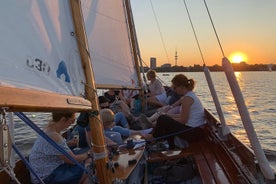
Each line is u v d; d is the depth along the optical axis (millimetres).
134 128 6027
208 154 4367
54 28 2012
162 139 5105
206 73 3963
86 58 2262
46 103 1530
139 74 6316
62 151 2182
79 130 4285
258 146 2662
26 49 1745
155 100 8625
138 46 7879
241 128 17047
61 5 2111
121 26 5781
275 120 21422
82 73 2266
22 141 8695
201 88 56938
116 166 3418
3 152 1282
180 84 5117
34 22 1841
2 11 1627
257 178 2818
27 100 1391
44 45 1894
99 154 2584
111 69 5621
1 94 1253
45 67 1868
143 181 4043
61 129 3184
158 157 4367
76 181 3109
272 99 37406
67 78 2072
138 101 7785
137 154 3879
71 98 1871
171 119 4898
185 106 4961
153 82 9508
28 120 1840
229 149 3984
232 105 29359
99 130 2531
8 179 3002
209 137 5168
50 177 3055
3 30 1624
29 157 3172
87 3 5152
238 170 3459
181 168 4211
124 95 9469
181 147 4852
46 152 3061
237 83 2643
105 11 5430
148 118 6570
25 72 1711
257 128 18438
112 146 3896
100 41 5402
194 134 4887
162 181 4219
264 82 91125
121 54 5793
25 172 3357
